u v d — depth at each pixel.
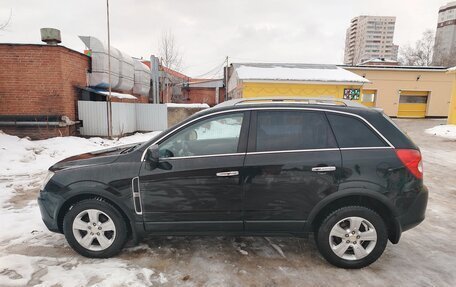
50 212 3.27
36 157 8.25
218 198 3.10
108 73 13.25
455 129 15.16
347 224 3.09
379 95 23.97
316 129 3.12
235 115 3.23
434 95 24.14
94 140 10.95
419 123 20.62
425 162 8.77
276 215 3.09
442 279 2.93
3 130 10.46
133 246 3.57
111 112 12.06
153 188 3.12
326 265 3.19
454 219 4.51
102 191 3.14
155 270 3.06
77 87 11.66
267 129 3.16
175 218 3.17
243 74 15.75
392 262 3.25
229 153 3.12
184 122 3.24
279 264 3.21
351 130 3.10
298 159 3.01
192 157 3.13
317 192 3.01
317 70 17.14
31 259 3.24
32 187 5.89
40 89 10.50
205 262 3.23
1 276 2.90
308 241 3.74
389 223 3.14
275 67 17.88
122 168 3.16
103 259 3.27
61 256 3.31
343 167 2.97
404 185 2.96
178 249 3.51
